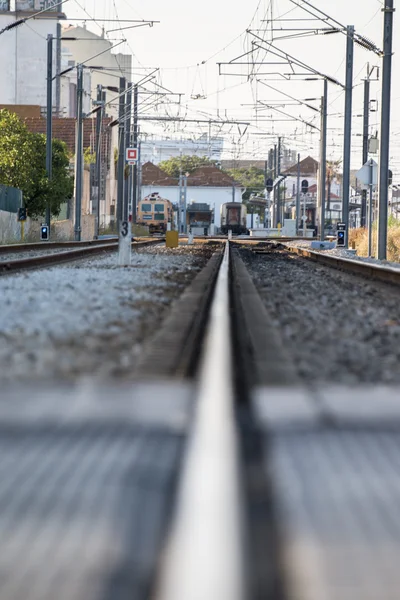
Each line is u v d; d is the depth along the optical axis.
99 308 33.03
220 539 8.13
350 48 125.00
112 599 6.85
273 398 15.82
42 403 15.41
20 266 65.88
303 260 98.88
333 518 8.97
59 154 155.50
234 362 19.89
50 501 9.53
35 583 7.29
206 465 10.88
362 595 7.04
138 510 9.12
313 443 12.31
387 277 59.12
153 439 12.48
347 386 17.61
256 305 36.50
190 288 45.75
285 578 7.32
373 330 28.19
